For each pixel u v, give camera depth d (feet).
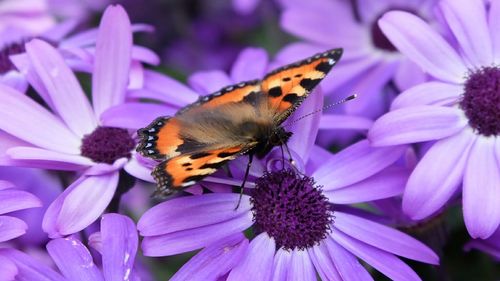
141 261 1.12
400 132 0.92
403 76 1.13
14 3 1.36
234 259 0.87
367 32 1.27
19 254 0.86
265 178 0.94
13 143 0.96
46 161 0.95
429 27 0.99
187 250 0.89
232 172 0.94
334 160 0.96
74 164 0.96
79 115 1.00
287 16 1.28
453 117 0.94
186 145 0.90
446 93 0.96
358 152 0.96
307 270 0.92
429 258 0.90
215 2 1.52
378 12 1.30
